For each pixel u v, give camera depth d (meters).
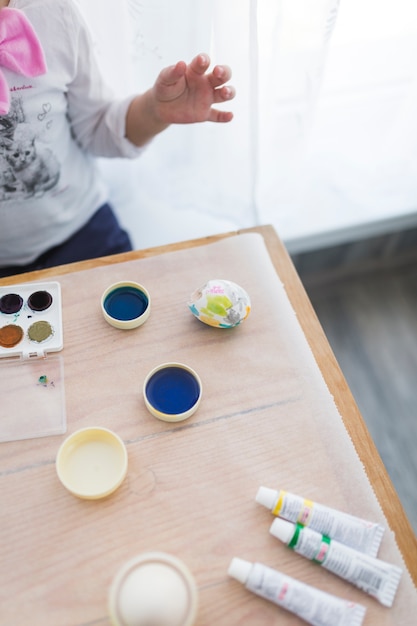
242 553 0.50
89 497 0.51
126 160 1.01
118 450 0.54
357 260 1.39
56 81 0.74
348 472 0.54
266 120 0.92
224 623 0.47
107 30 0.80
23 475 0.53
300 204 1.18
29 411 0.57
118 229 0.99
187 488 0.53
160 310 0.65
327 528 0.50
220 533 0.51
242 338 0.63
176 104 0.72
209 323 0.62
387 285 1.39
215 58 0.81
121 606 0.43
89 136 0.88
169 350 0.62
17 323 0.62
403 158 1.10
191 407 0.57
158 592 0.43
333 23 0.77
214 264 0.69
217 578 0.49
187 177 1.03
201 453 0.55
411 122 1.01
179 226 1.10
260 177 1.04
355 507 0.52
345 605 0.47
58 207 0.89
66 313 0.64
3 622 0.46
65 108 0.81
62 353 0.61
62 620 0.47
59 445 0.55
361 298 1.37
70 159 0.88
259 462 0.55
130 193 1.09
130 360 0.61
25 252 0.92
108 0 0.75
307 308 0.67
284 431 0.57
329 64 0.92
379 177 1.15
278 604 0.48
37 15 0.68
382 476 0.55
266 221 1.14
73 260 0.95
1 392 0.58
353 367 1.26
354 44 0.89
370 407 1.21
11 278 0.67
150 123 0.79
